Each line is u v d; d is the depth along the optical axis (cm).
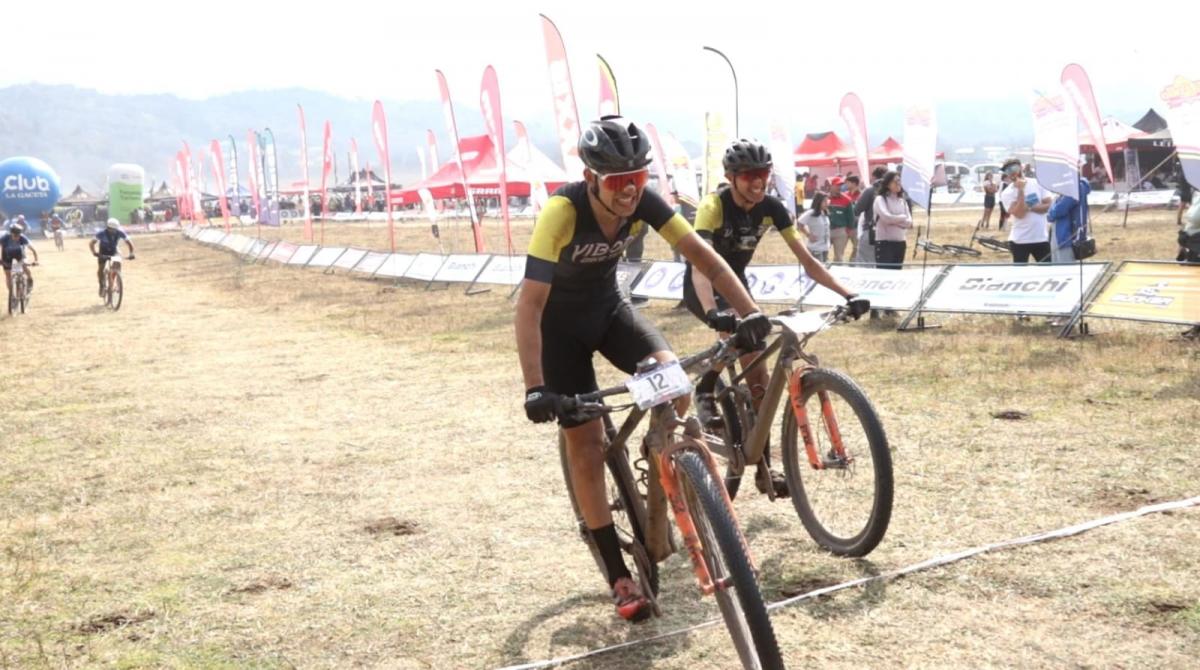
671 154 1512
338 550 437
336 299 1650
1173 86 795
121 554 448
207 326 1388
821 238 1248
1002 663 293
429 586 389
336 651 337
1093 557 361
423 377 872
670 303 1270
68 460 638
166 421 747
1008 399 618
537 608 361
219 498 530
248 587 399
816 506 407
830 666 299
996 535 392
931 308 934
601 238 318
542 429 638
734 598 279
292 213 6481
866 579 359
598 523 339
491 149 3031
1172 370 663
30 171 6431
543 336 338
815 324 385
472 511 479
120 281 1688
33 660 340
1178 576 340
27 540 475
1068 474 461
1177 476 446
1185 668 281
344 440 650
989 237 1945
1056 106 927
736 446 412
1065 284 861
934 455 508
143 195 6831
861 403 367
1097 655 293
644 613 334
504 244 2989
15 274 1673
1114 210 2617
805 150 3694
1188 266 789
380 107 2155
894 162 3566
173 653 341
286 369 968
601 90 1353
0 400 877
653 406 298
